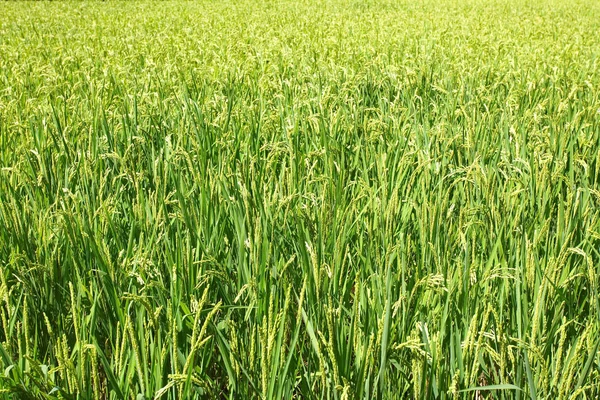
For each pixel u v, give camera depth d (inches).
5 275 111.3
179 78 294.0
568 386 83.7
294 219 135.6
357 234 137.6
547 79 294.0
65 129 202.4
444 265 117.7
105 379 105.5
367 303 101.7
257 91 271.9
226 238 132.2
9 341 93.5
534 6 887.1
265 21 633.0
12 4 913.5
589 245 126.5
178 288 108.3
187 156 146.9
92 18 681.6
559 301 109.3
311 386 98.4
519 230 130.0
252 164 145.8
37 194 151.4
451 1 971.3
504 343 87.6
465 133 205.6
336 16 694.5
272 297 103.0
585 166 155.1
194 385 94.3
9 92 267.4
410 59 351.9
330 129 208.1
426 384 90.7
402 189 160.7
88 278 122.3
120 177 164.6
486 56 376.5
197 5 876.0
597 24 643.5
